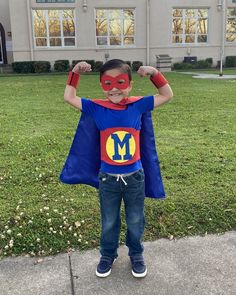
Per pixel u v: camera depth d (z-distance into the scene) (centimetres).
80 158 287
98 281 283
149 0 2542
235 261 304
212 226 354
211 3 2639
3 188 439
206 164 513
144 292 271
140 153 286
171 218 364
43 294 271
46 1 2447
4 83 1700
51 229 341
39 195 420
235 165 509
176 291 271
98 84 1579
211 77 1886
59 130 725
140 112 270
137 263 289
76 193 423
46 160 540
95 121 271
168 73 2219
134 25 2577
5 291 274
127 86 264
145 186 292
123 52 2597
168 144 615
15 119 840
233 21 2720
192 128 727
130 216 281
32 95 1255
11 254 316
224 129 715
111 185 271
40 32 2500
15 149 597
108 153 267
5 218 363
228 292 270
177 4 2594
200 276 287
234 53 2750
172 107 952
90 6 2502
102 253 292
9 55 2691
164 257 310
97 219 362
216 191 420
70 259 310
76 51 2548
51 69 2538
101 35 2572
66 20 2508
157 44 2623
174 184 442
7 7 2633
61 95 1245
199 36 2692
